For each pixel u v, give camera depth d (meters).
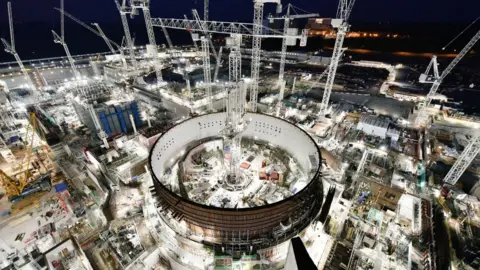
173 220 36.31
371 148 63.31
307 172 47.16
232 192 47.12
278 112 81.25
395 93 113.75
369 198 50.44
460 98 115.56
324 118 76.81
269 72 150.00
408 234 41.06
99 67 142.38
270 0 62.28
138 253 35.75
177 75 121.62
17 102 88.69
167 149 49.91
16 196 50.97
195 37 90.88
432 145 70.62
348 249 37.06
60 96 93.81
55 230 42.59
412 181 52.56
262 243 33.53
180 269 36.47
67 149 62.25
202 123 55.69
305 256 20.72
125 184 50.91
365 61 179.12
